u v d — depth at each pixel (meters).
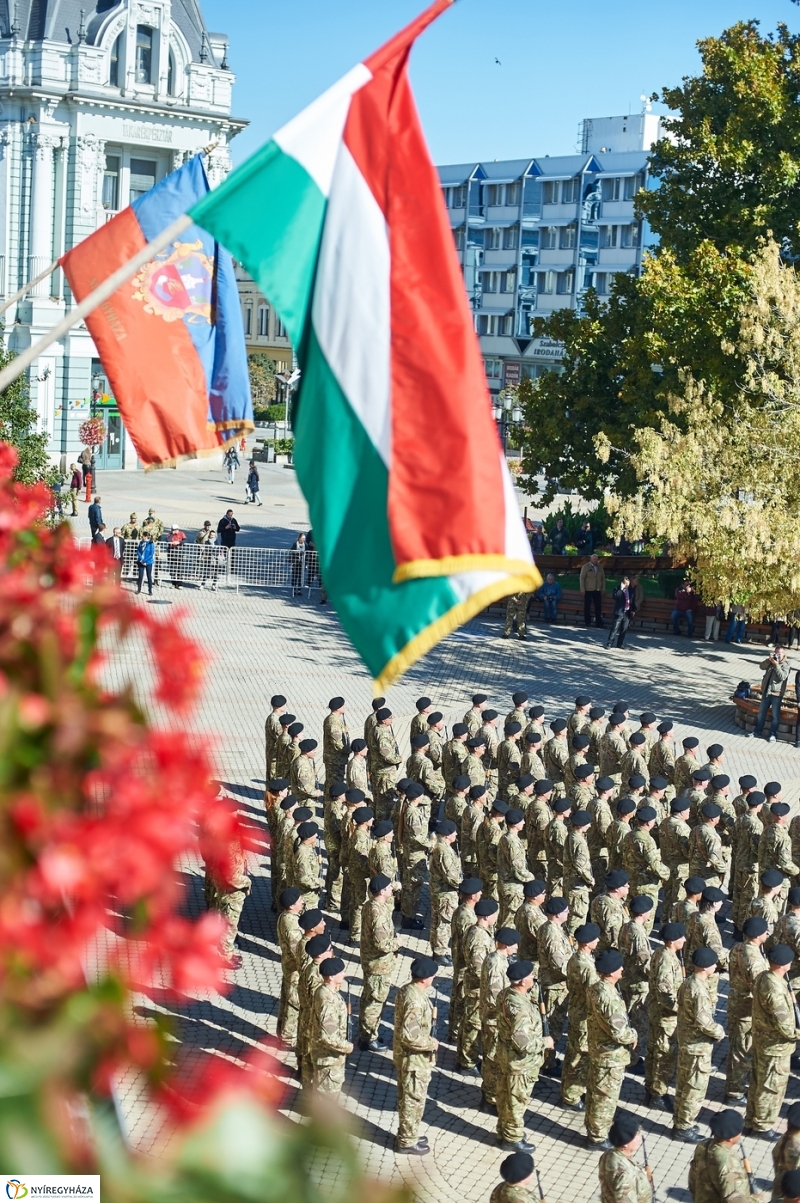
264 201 11.03
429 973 17.39
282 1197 2.96
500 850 23.19
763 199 48.09
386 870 22.58
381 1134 17.84
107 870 3.75
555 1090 19.31
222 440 17.36
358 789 24.33
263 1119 3.04
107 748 4.06
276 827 24.33
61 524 6.22
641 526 38.09
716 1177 14.70
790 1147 15.16
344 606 10.44
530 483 54.34
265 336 120.31
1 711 3.93
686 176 50.72
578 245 111.75
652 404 48.31
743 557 36.19
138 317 16.97
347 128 11.06
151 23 73.75
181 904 24.33
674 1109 18.27
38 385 74.44
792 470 37.56
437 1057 20.23
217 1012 20.58
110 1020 3.37
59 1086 3.09
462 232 119.06
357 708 37.03
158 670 4.90
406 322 10.65
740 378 45.03
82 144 73.31
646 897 20.53
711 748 29.16
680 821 24.81
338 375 10.71
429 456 10.34
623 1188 14.36
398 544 10.21
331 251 10.90
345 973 22.42
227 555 52.28
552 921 20.22
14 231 74.31
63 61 72.19
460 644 46.34
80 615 4.85
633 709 39.12
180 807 4.07
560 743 29.89
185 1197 2.94
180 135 76.50
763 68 47.59
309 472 10.80
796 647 49.00
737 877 24.84
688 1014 17.95
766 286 38.12
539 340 114.94
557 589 51.22
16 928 3.46
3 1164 2.90
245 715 35.62
